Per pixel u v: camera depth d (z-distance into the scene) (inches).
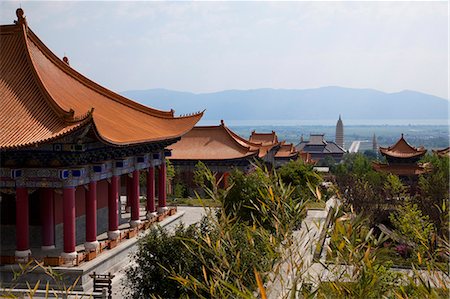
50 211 1395.2
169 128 1990.7
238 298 371.6
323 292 342.6
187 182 3176.7
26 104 1321.4
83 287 1163.3
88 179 1346.0
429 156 3922.2
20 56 1459.2
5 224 1421.0
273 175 410.9
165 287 987.9
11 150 1207.6
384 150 3454.7
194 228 1011.9
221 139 3304.6
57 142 1224.2
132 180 1711.4
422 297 365.4
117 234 1502.2
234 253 402.9
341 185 2805.1
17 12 1502.2
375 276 329.7
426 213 1898.4
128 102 1990.7
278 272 372.2
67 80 1675.7
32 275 1200.8
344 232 349.1
